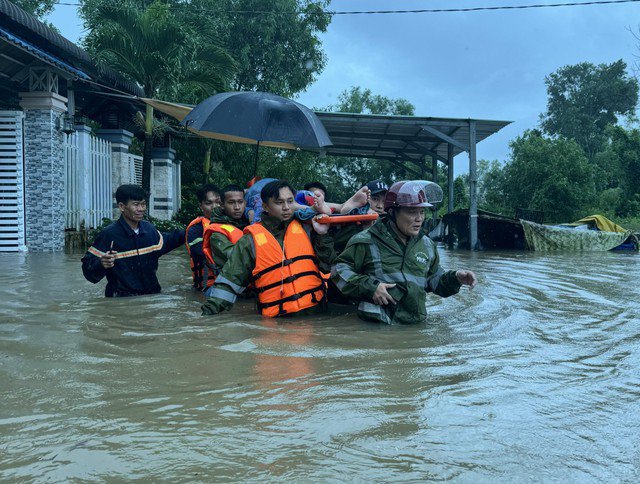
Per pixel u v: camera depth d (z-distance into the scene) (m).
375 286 4.69
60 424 2.45
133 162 20.22
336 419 2.51
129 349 3.78
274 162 28.05
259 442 2.26
